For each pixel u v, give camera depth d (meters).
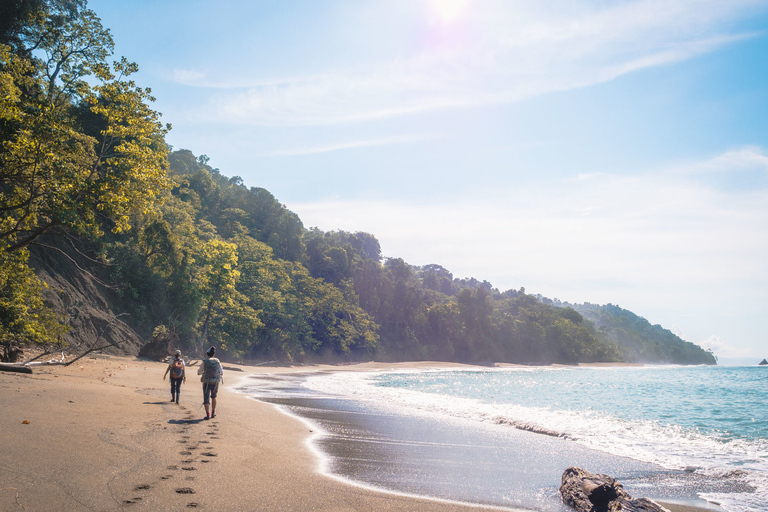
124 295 42.91
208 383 12.37
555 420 17.36
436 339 139.25
